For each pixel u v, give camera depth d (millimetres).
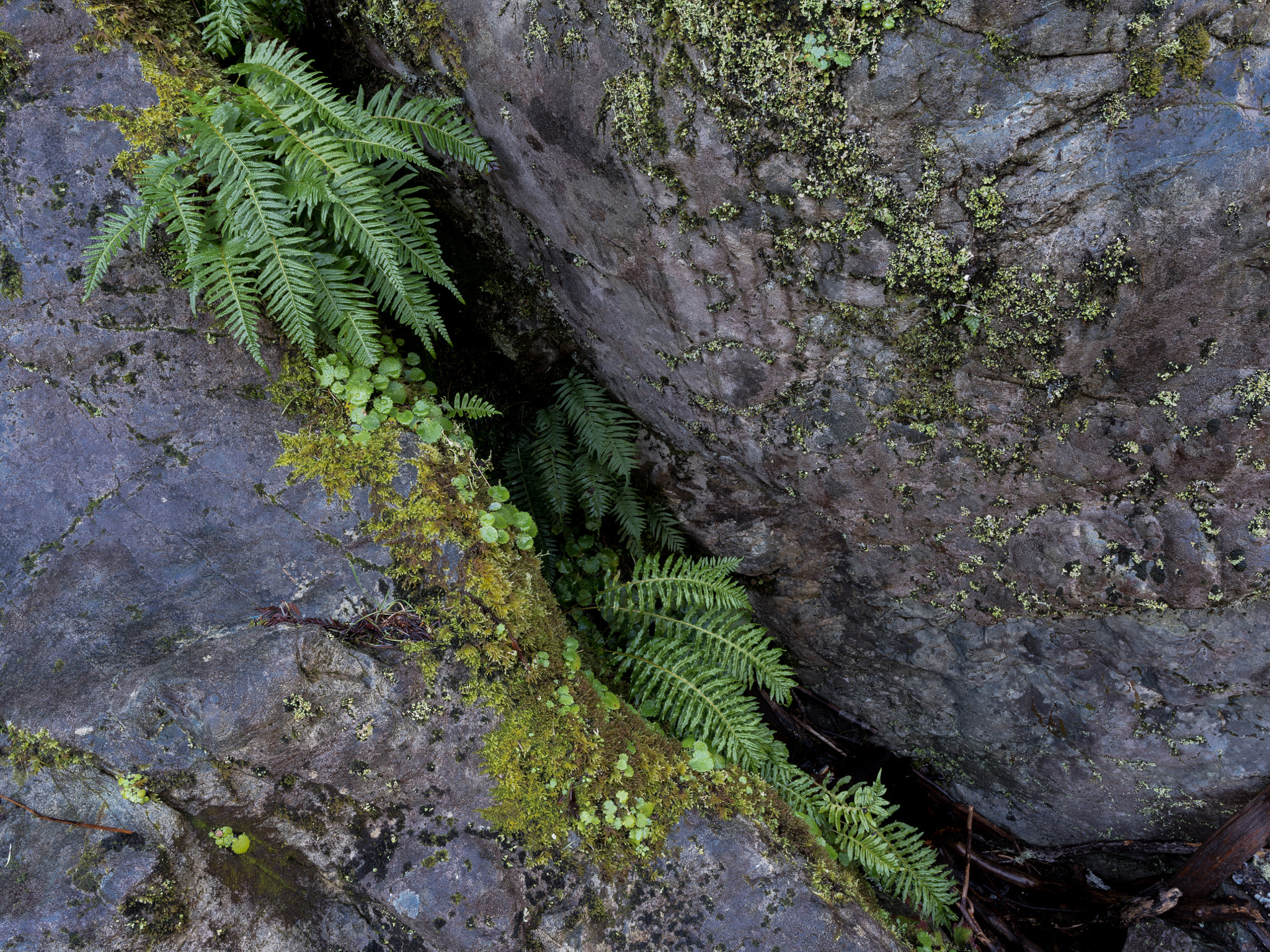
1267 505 3174
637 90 2939
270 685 2887
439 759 3141
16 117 3006
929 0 2535
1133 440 3236
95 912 2693
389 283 3195
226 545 3225
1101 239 2818
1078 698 4141
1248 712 3791
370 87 3666
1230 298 2807
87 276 2850
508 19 3012
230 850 2975
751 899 3250
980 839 5078
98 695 2938
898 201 2918
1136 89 2566
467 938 3018
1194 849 4352
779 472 4039
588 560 4523
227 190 2834
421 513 3330
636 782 3363
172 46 3203
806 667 5035
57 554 3107
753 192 3049
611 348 4059
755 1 2617
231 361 3256
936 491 3752
